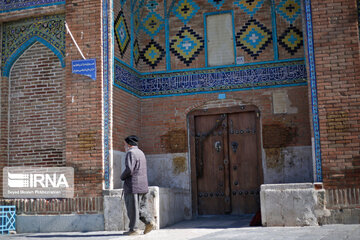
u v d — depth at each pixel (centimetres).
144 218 650
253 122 894
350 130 695
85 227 752
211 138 913
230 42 912
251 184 884
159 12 948
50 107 830
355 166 686
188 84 920
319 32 727
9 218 777
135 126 897
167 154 914
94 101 779
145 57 944
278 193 701
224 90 899
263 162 866
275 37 884
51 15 841
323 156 700
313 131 711
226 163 898
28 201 788
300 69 864
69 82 794
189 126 918
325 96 712
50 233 746
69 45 805
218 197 898
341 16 723
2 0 859
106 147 767
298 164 845
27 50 857
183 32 935
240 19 910
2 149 833
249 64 892
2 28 868
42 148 823
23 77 852
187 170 902
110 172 760
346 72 709
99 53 789
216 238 569
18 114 845
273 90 874
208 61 919
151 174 915
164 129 920
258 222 725
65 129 807
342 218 679
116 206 741
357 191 680
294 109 859
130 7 905
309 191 691
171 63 934
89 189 760
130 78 882
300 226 685
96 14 799
